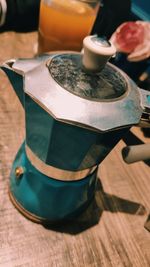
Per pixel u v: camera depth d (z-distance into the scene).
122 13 0.45
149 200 0.31
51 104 0.17
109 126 0.17
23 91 0.19
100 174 0.32
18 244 0.24
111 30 0.45
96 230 0.27
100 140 0.19
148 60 0.39
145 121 0.20
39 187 0.23
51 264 0.23
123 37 0.37
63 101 0.18
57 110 0.17
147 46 0.36
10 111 0.36
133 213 0.29
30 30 0.53
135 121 0.19
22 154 0.25
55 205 0.24
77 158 0.20
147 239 0.28
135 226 0.28
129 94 0.20
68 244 0.25
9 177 0.28
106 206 0.29
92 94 0.18
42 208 0.24
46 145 0.19
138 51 0.36
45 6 0.39
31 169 0.23
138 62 0.40
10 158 0.30
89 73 0.19
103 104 0.18
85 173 0.22
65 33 0.40
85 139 0.18
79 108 0.17
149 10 0.53
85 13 0.39
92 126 0.17
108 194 0.30
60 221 0.26
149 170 0.35
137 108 0.19
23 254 0.23
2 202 0.26
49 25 0.40
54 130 0.18
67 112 0.17
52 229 0.26
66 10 0.38
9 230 0.25
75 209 0.25
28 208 0.25
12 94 0.38
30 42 0.50
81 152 0.19
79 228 0.27
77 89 0.18
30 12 0.50
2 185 0.27
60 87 0.18
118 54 0.39
